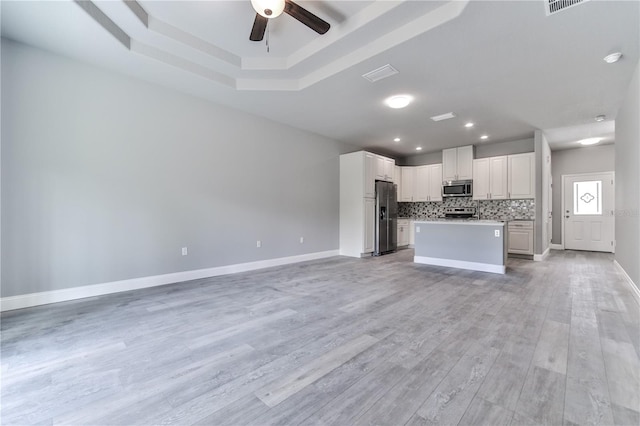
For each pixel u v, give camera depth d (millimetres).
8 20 2400
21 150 2760
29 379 1639
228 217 4363
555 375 1665
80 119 3078
